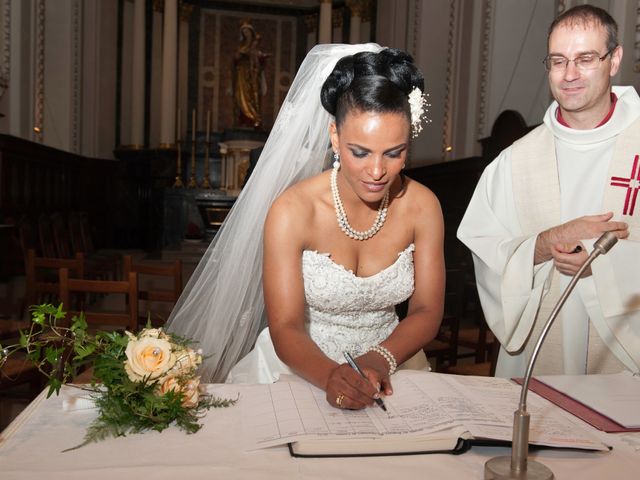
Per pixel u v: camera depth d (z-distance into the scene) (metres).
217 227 12.80
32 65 10.89
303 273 1.85
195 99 15.39
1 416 3.56
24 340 1.31
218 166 15.14
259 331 2.37
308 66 2.09
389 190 1.86
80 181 12.58
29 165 9.88
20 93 10.34
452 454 1.21
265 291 1.78
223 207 12.74
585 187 2.23
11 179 9.11
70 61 12.22
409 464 1.16
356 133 1.47
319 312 1.98
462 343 4.09
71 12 12.17
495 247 2.21
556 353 2.22
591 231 1.92
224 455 1.17
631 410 1.45
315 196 1.83
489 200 2.44
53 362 1.30
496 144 7.61
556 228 2.02
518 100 8.08
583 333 2.19
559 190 2.27
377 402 1.35
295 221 1.79
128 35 14.12
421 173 10.01
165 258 11.13
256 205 2.17
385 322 2.04
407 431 1.22
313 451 1.17
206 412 1.38
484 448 1.25
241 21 15.62
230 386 1.54
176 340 1.46
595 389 1.59
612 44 1.99
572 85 2.05
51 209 10.94
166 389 1.30
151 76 14.63
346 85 1.55
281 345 1.66
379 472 1.12
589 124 2.21
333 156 2.16
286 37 15.86
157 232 13.76
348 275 1.84
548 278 2.16
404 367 2.15
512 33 8.19
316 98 2.08
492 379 1.66
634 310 1.93
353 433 1.21
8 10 10.12
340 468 1.13
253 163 2.91
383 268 1.92
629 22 4.80
